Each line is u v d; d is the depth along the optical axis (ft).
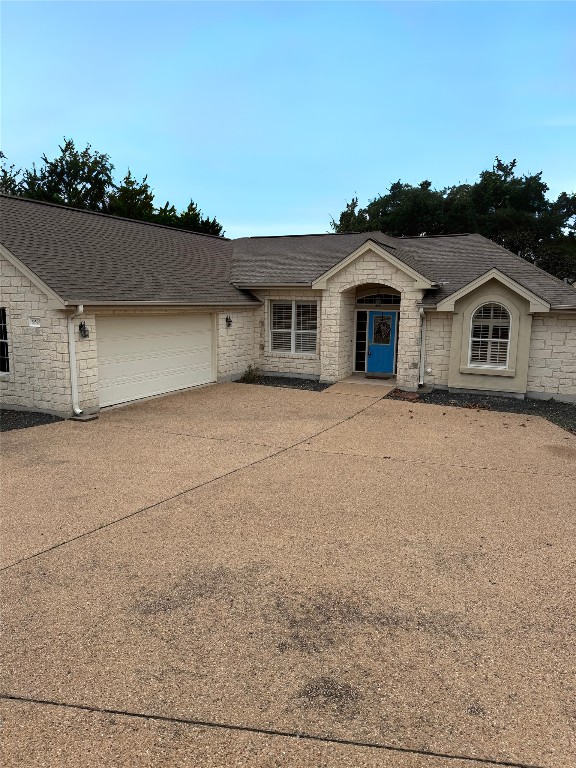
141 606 14.65
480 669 12.30
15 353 39.58
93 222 54.03
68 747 9.93
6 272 38.65
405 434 35.42
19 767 9.45
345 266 53.11
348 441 33.24
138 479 25.30
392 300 57.47
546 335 48.01
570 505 22.86
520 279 53.47
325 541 18.90
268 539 18.99
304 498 23.16
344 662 12.48
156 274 48.88
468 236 66.23
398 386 52.47
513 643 13.28
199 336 51.78
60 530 19.49
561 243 147.74
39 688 11.46
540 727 10.60
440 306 49.60
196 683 11.69
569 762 9.77
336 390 51.67
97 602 14.82
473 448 32.17
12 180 142.20
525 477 26.66
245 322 58.39
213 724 10.56
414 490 24.45
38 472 26.18
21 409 40.11
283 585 15.89
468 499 23.43
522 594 15.61
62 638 13.17
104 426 36.04
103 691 11.41
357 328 59.88
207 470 26.86
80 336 37.83
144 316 44.60
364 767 9.60
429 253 62.85
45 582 15.84
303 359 58.65
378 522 20.70
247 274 61.05
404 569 16.98
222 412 41.19
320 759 9.76
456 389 51.19
